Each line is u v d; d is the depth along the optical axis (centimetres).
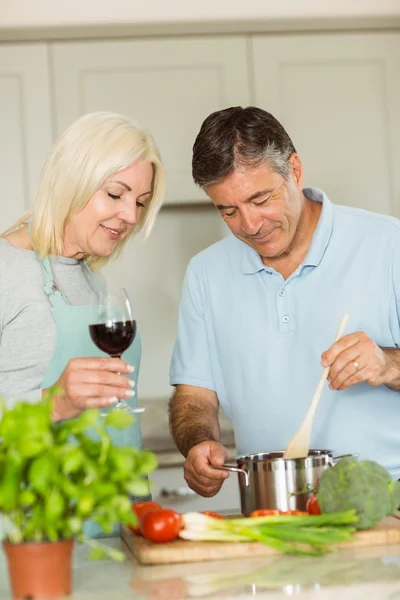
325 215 231
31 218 229
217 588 143
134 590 144
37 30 399
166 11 404
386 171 415
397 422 222
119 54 403
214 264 244
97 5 400
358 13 410
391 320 224
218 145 204
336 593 138
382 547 166
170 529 167
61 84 401
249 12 407
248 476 184
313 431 224
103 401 188
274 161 206
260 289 235
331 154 412
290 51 410
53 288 223
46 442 128
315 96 411
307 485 181
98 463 131
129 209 221
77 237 225
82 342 220
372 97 414
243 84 408
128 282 417
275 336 230
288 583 144
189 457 205
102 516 129
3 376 217
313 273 229
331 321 225
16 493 130
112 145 217
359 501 166
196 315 246
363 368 194
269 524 166
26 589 138
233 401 238
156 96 405
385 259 225
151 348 417
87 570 160
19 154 400
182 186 406
